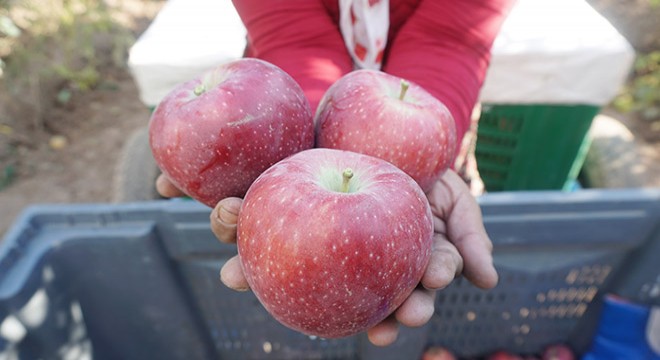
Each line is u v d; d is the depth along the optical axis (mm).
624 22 1020
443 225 263
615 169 505
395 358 415
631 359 401
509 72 413
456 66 306
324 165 195
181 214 340
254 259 188
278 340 425
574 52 400
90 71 902
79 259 346
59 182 749
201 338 409
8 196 724
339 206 176
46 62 916
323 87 297
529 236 347
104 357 387
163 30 447
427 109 228
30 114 839
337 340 426
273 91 225
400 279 187
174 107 225
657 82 876
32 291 321
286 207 180
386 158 224
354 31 338
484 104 448
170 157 226
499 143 485
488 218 337
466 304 407
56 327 342
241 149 220
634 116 828
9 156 777
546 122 452
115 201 502
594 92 421
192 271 374
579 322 424
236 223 213
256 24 329
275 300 193
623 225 346
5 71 862
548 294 398
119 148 805
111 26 935
